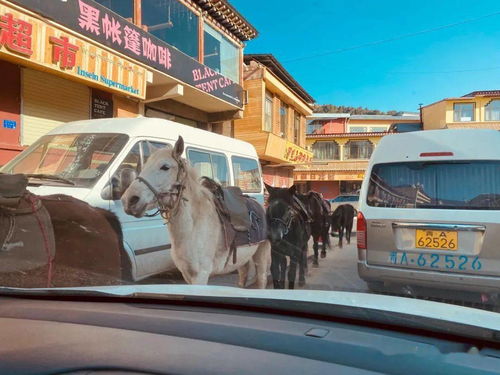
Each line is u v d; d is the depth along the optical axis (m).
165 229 4.52
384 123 38.41
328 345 1.23
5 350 1.32
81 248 3.05
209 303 1.72
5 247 2.59
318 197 6.42
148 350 1.24
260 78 16.59
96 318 1.57
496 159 3.63
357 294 1.90
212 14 13.86
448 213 3.62
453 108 29.50
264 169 20.77
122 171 3.67
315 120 37.44
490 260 3.43
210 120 15.30
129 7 10.17
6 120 7.67
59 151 4.43
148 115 12.27
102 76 8.55
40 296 1.97
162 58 10.52
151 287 2.03
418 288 3.79
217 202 3.53
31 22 6.92
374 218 3.99
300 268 4.57
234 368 1.09
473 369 1.08
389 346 1.23
